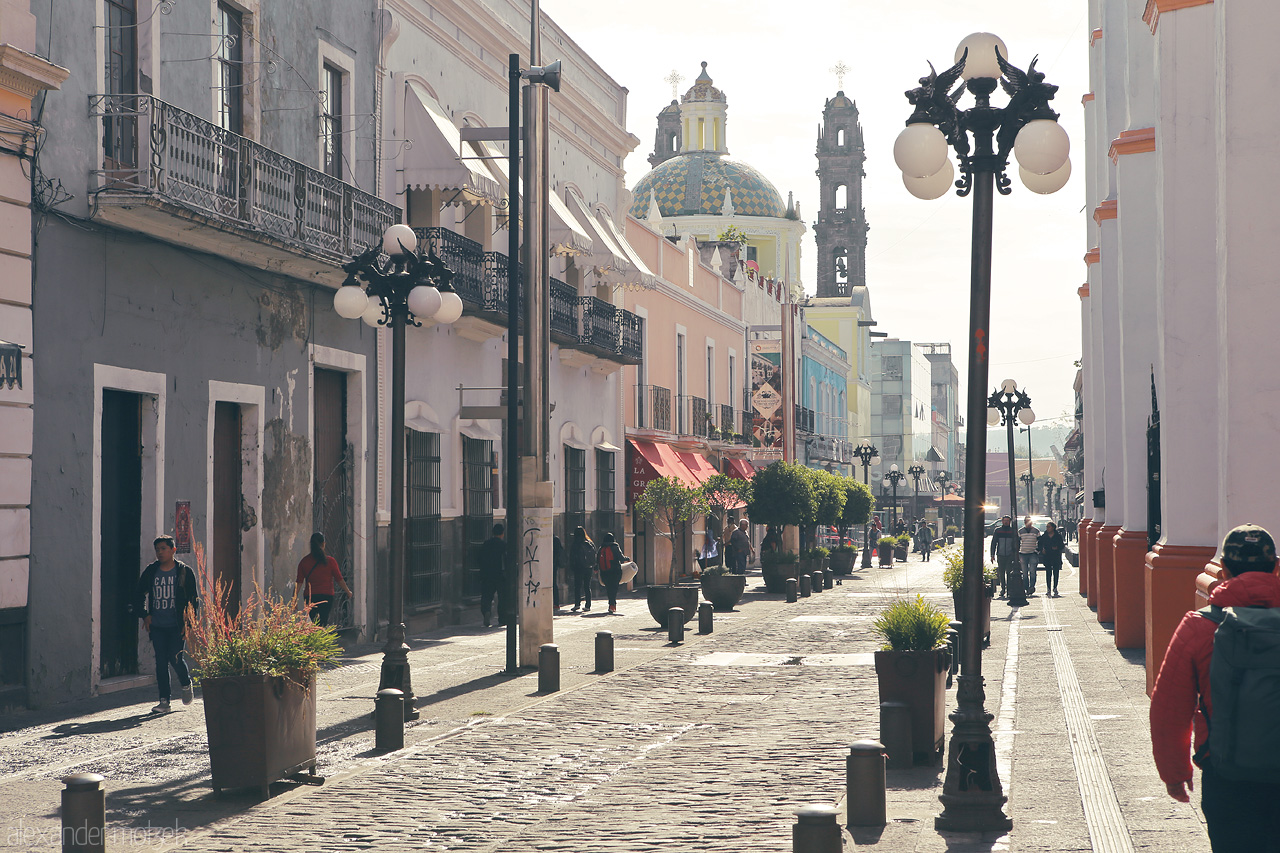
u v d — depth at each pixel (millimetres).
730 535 70125
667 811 13266
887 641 16328
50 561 20203
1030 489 124188
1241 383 16094
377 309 20484
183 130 22688
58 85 20234
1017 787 13625
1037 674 23562
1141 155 28609
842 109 143125
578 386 49000
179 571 19812
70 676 20609
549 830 12469
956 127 12664
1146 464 28250
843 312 134375
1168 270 20391
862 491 72875
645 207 110375
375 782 14852
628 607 43969
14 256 19547
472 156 35344
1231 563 7910
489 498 39188
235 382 25859
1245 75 16156
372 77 32562
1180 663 7773
